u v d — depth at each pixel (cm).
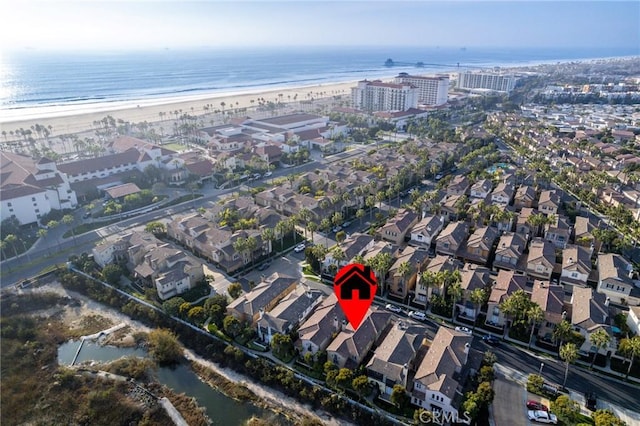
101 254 11531
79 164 17688
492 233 12450
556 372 7925
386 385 7381
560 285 10319
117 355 8862
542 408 7019
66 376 8075
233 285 9912
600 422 6394
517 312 8575
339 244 11938
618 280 9888
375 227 13712
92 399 7619
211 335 9012
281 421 7225
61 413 7419
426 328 9000
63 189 15288
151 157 19388
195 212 15300
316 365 7869
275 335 8194
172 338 8881
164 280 10044
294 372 8000
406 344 7956
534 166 19150
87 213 15062
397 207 15725
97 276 11125
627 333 8706
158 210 15488
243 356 8394
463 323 9294
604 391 7488
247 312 9100
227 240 11669
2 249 11856
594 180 16525
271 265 11769
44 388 7912
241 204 14862
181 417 7338
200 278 10925
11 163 16288
